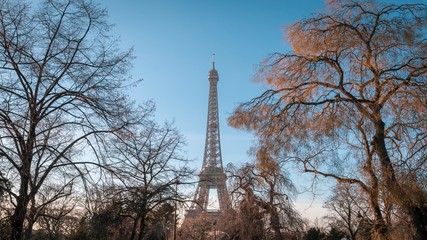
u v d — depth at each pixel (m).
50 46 20.23
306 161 21.45
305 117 21.39
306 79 22.00
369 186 21.02
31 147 18.67
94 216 24.86
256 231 42.59
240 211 43.47
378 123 20.17
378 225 21.55
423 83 19.38
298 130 21.19
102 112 20.19
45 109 19.91
